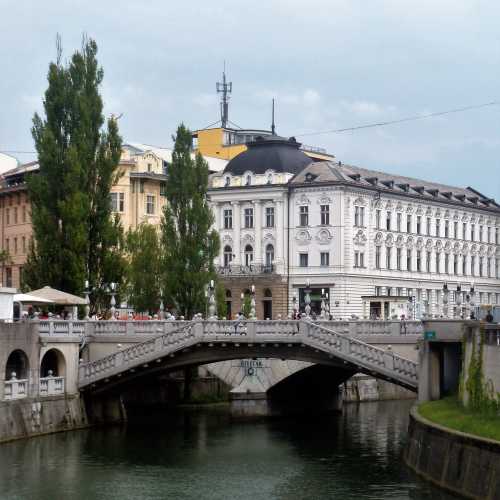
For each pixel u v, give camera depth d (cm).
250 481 6156
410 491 5575
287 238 14012
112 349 8169
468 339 6156
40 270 8794
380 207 14350
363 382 11156
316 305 13838
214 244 9894
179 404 9944
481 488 4947
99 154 9106
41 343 7619
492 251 17038
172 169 9919
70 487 5944
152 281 10488
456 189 16975
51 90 9075
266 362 9156
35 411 7519
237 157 14588
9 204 14200
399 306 13075
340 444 7581
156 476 6275
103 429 8062
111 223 9088
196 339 7719
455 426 5581
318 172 14000
